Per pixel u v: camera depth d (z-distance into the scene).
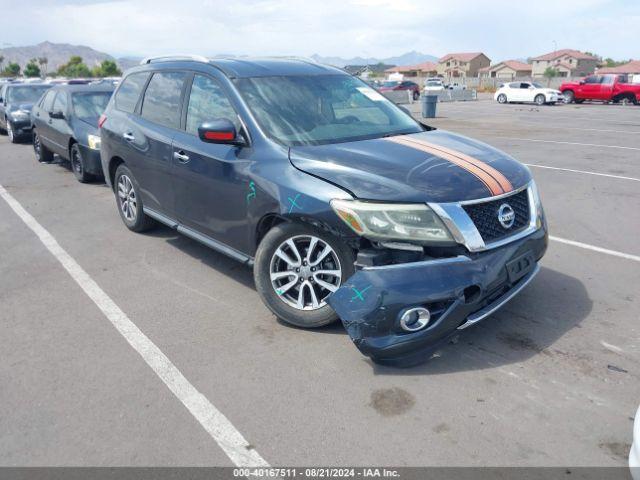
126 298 4.56
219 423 2.97
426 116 22.62
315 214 3.47
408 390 3.21
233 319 4.14
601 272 4.99
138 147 5.45
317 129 4.19
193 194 4.69
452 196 3.30
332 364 3.50
